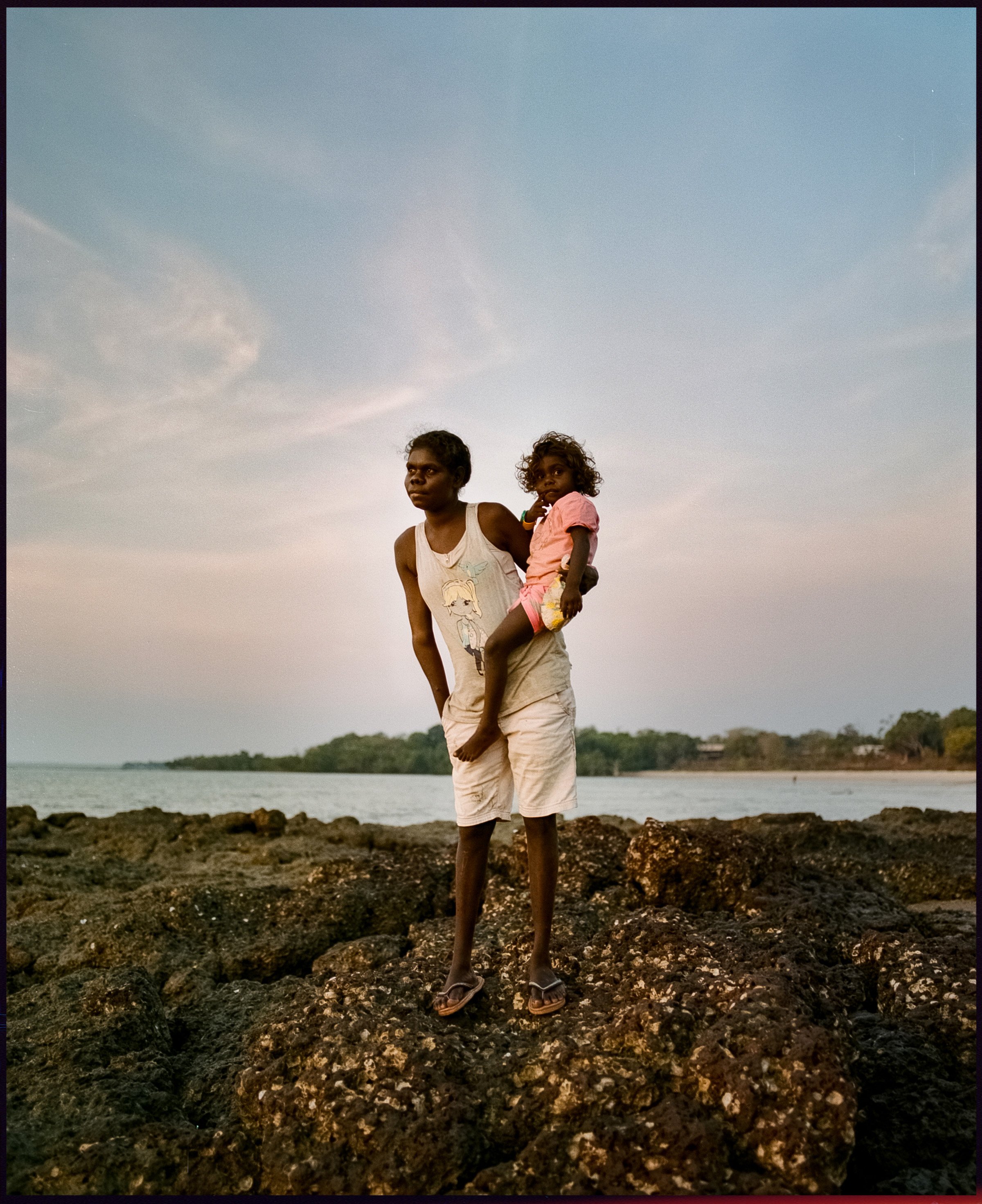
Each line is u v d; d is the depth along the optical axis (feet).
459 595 10.83
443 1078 9.30
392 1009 10.57
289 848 26.48
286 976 14.78
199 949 15.88
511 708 10.83
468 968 11.15
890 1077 9.77
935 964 11.68
